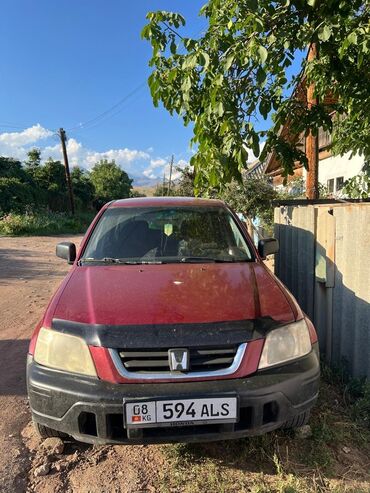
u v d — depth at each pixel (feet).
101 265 11.01
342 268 11.99
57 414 7.66
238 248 11.88
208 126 12.42
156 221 12.64
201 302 8.45
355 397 10.75
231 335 7.68
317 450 8.78
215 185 13.83
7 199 87.20
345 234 11.81
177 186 67.51
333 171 40.40
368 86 13.88
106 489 7.89
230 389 7.36
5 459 8.77
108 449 9.07
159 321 7.83
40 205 102.94
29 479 8.22
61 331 8.01
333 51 12.78
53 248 50.21
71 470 8.44
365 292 10.80
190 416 7.29
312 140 26.58
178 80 12.84
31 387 7.94
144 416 7.24
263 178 42.29
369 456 8.75
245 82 12.55
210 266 10.66
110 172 180.34
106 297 8.75
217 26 11.51
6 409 10.82
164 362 7.48
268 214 38.34
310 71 14.08
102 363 7.50
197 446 8.95
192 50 12.03
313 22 11.55
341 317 12.04
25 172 104.37
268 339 7.86
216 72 11.60
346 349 11.79
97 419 7.36
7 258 40.04
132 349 7.52
